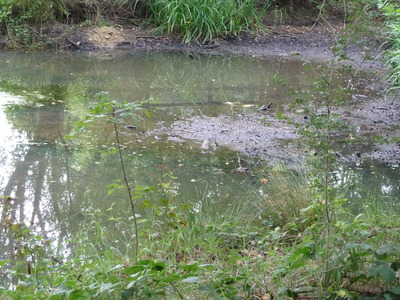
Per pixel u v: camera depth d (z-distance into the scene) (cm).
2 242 434
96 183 556
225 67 1128
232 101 871
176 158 631
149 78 1017
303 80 1012
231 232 430
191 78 1027
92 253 408
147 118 770
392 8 925
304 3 1523
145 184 553
